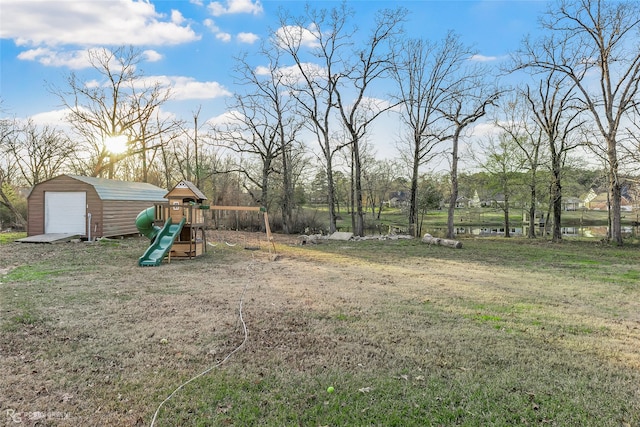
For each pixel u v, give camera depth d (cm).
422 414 292
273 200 2453
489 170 2356
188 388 324
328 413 291
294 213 2520
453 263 1062
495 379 348
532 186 2164
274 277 828
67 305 572
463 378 349
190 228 1123
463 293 690
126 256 1113
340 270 931
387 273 894
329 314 543
